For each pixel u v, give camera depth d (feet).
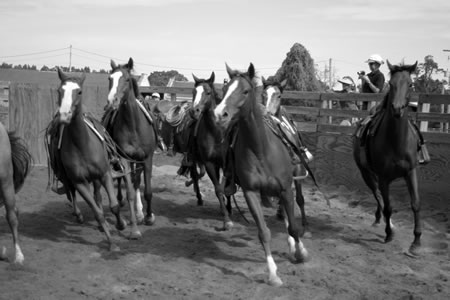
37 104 41.16
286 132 18.52
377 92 33.04
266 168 16.29
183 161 28.32
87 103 42.14
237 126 17.40
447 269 17.83
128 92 22.56
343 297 14.96
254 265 17.90
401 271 17.57
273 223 24.66
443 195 27.55
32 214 25.62
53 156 21.48
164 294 15.10
